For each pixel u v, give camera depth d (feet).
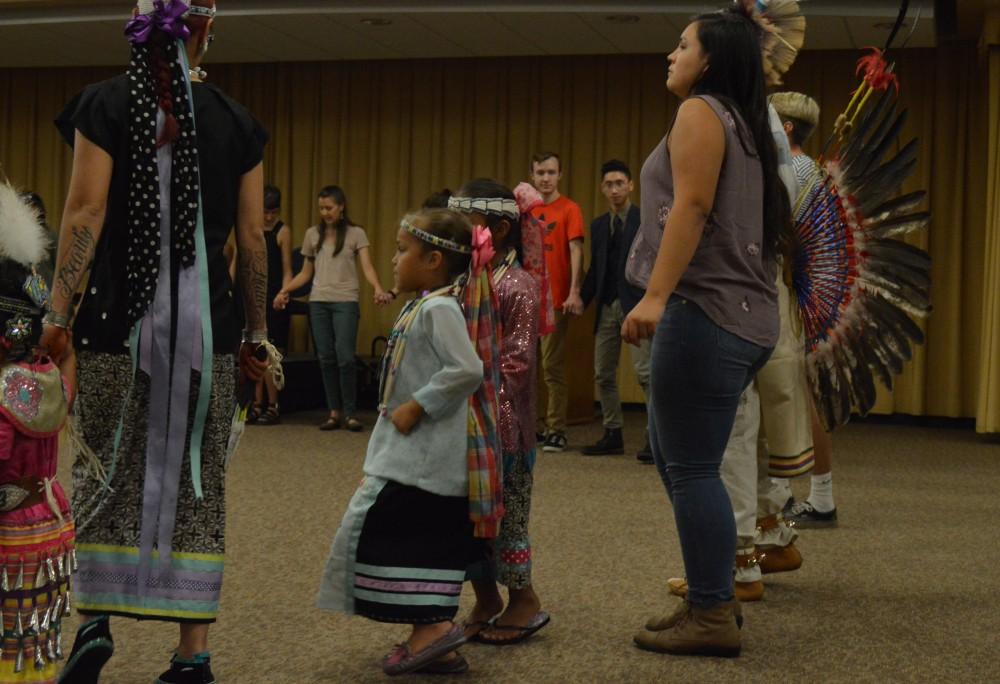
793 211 11.44
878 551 14.24
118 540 8.35
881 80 11.68
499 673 9.36
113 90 8.26
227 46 30.68
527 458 10.06
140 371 8.36
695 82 9.62
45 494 7.45
